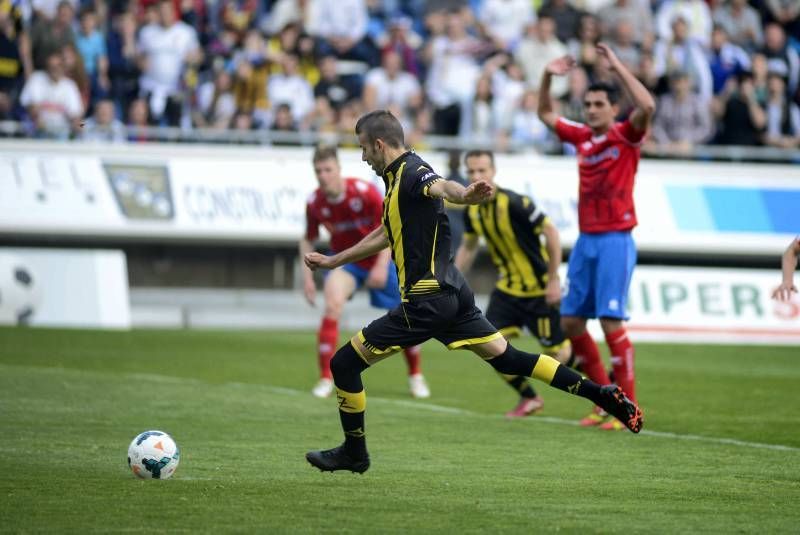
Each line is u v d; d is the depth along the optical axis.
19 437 25.67
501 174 61.56
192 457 23.56
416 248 20.25
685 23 65.06
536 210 32.59
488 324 20.91
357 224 36.19
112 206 59.47
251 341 52.12
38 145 59.53
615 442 27.06
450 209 52.47
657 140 63.91
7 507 18.36
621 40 64.19
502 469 22.97
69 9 60.34
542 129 63.47
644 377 42.41
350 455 20.97
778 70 66.75
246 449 24.84
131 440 25.58
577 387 20.81
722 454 25.36
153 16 62.44
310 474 21.92
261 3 69.06
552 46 65.56
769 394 37.78
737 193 64.81
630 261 30.11
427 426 29.33
